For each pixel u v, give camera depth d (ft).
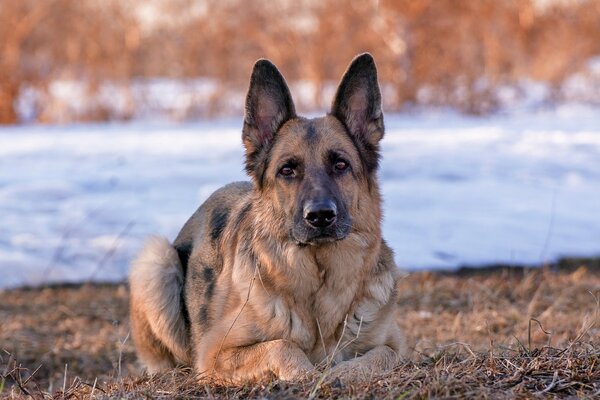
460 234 43.93
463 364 19.16
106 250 42.29
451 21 98.48
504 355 20.16
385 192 52.70
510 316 30.27
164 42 100.68
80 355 29.53
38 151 69.21
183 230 26.37
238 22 97.76
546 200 51.49
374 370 18.95
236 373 20.22
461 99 98.02
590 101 104.12
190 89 98.27
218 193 25.70
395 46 98.02
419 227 45.16
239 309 21.09
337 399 17.11
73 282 39.04
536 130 80.69
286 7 97.66
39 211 49.16
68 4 97.55
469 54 99.66
